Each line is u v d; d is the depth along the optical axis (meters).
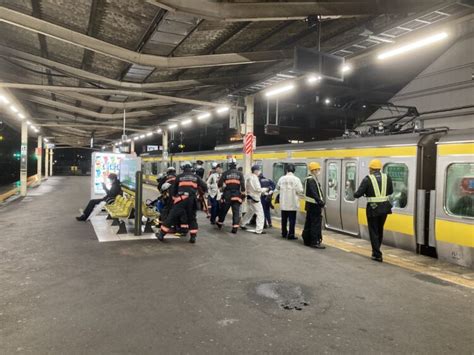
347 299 4.94
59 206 14.62
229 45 9.91
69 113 21.94
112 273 5.84
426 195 7.43
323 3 6.95
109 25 8.67
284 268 6.30
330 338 3.84
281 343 3.72
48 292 4.98
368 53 8.59
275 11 6.96
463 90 14.65
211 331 3.94
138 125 25.33
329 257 7.08
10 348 3.51
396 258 7.12
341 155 9.66
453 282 5.70
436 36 7.11
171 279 5.61
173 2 6.39
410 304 4.80
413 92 17.31
